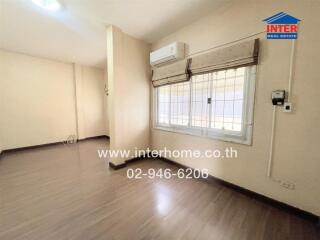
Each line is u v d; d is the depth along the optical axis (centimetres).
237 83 209
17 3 196
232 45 201
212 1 199
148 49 326
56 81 457
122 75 283
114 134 282
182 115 285
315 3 145
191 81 264
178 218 163
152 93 337
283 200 176
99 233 144
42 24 249
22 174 264
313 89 151
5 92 374
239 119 210
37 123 428
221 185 230
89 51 377
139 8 212
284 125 169
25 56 397
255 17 183
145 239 138
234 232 146
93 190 216
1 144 370
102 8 210
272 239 138
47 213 169
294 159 166
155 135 340
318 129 150
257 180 194
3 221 157
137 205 184
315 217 156
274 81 173
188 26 254
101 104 571
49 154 373
